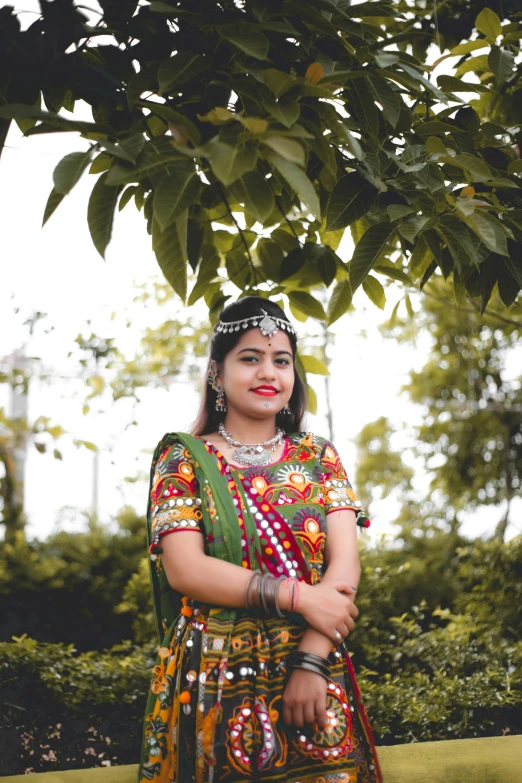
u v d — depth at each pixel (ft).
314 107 5.90
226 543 5.75
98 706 8.99
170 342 22.58
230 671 5.63
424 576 15.90
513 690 9.69
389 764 7.25
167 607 6.35
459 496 27.40
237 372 6.30
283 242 9.32
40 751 8.75
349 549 6.11
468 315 24.81
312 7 6.52
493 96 8.51
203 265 9.43
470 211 5.91
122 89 6.54
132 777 6.86
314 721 5.55
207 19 6.33
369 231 6.40
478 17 7.84
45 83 6.37
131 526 20.47
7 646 9.20
